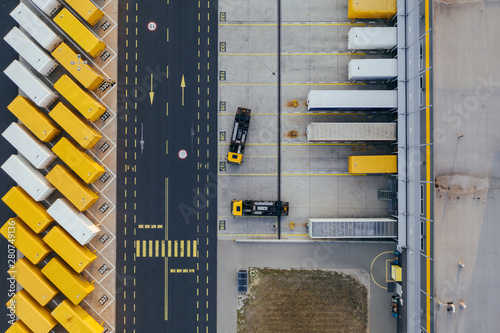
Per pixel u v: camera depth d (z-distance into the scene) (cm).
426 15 2866
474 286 2761
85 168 3319
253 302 3500
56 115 3322
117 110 3512
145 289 3500
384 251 3488
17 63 3325
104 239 3491
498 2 2773
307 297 3494
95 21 3456
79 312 3350
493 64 2759
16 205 3306
